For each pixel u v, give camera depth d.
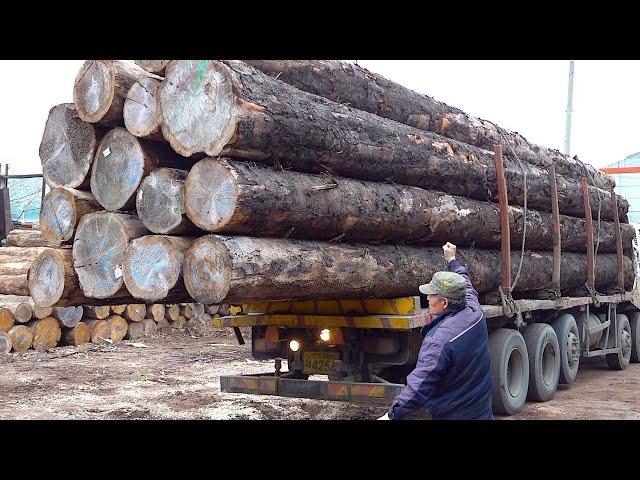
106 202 5.25
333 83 6.12
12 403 7.73
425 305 6.84
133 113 5.05
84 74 5.24
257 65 5.36
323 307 6.36
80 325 12.70
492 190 7.89
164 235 4.86
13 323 11.56
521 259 7.92
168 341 14.05
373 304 6.15
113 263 5.09
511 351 7.33
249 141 4.63
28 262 12.77
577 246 10.26
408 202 6.18
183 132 4.73
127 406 7.61
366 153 5.73
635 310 12.19
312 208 5.04
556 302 8.83
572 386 9.38
